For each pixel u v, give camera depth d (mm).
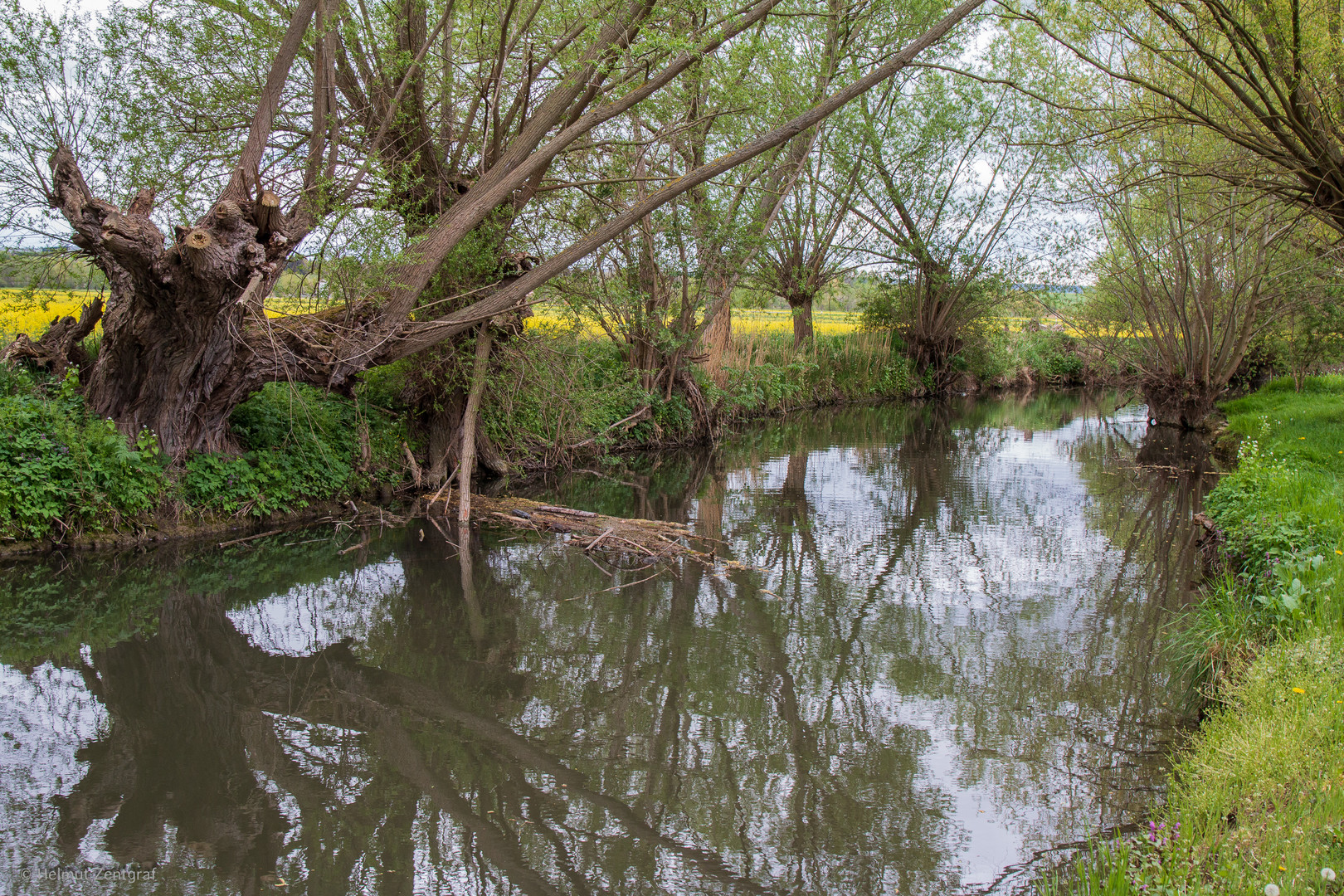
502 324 13117
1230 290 22203
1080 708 6656
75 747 5926
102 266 10156
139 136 10695
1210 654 6684
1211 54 10125
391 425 13922
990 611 8938
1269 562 7281
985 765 5824
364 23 10984
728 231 18375
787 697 6938
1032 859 4781
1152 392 25062
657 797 5512
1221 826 4297
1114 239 22547
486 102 11547
